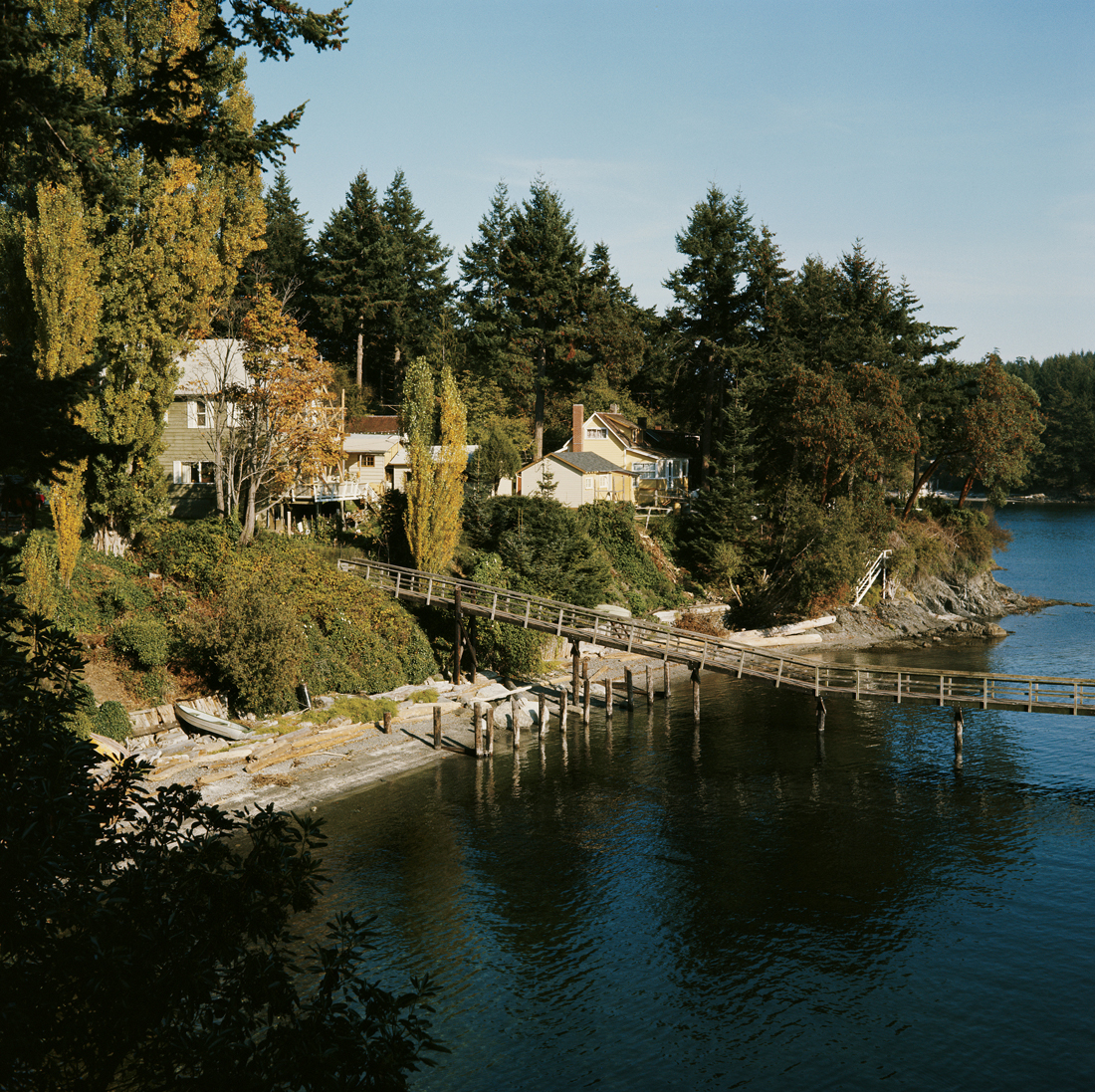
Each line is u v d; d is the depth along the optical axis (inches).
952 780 1261.1
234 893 295.3
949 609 2689.5
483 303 2797.7
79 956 253.1
